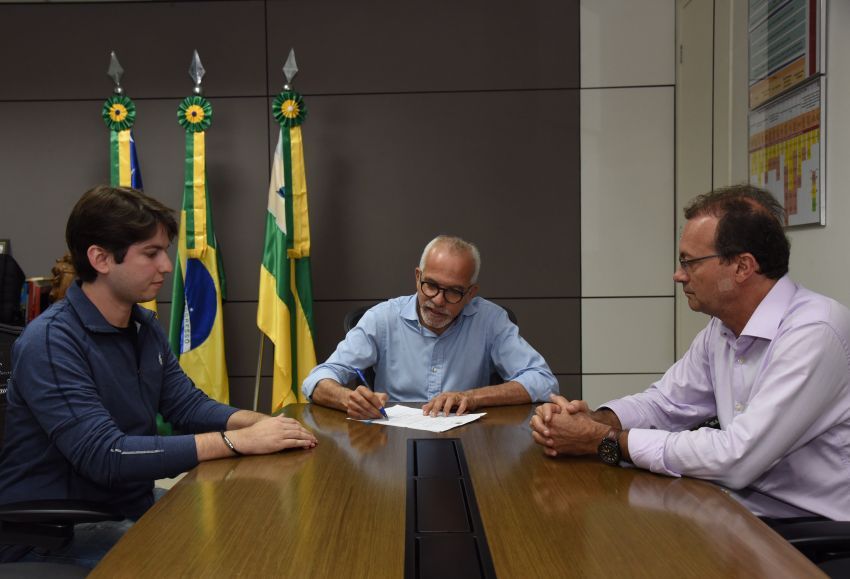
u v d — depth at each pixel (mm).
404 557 999
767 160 2807
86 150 3865
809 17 2447
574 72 3832
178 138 3859
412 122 3855
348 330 2492
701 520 1146
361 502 1229
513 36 3824
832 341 1443
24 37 3828
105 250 1561
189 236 3535
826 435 1507
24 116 3859
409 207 3881
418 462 1477
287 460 1488
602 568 962
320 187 3879
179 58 3834
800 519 1514
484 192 3873
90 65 3838
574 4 3811
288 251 3562
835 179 2344
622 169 3857
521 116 3850
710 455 1367
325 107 3854
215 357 3604
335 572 950
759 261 1535
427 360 2334
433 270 2143
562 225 3877
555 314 3906
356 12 3822
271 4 3814
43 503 1382
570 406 1570
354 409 1869
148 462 1466
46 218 3889
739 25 3064
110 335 1661
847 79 2258
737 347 1629
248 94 3840
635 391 3926
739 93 3078
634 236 3875
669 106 3838
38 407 1509
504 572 951
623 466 1457
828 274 2404
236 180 3859
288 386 3555
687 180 3684
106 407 1636
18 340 1574
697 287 1604
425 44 3828
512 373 2271
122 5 3818
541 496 1265
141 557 1001
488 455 1531
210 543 1050
